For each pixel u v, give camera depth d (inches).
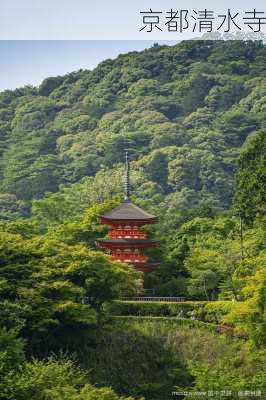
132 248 5531.5
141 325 4660.4
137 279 5191.9
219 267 5167.3
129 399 3179.1
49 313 4025.6
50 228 6127.0
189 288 5216.5
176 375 4379.9
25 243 4431.6
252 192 5900.6
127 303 4943.4
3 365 2965.1
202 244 5634.8
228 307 4672.7
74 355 4156.0
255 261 4921.3
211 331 4655.5
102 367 4306.1
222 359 4370.1
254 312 4239.7
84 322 4121.6
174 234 6309.1
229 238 5757.9
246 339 4498.0
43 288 4119.1
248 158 6309.1
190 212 7076.8
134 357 4436.5
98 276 4394.7
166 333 4618.6
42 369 3061.0
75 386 3329.2
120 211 5634.8
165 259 5674.2
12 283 4121.6
